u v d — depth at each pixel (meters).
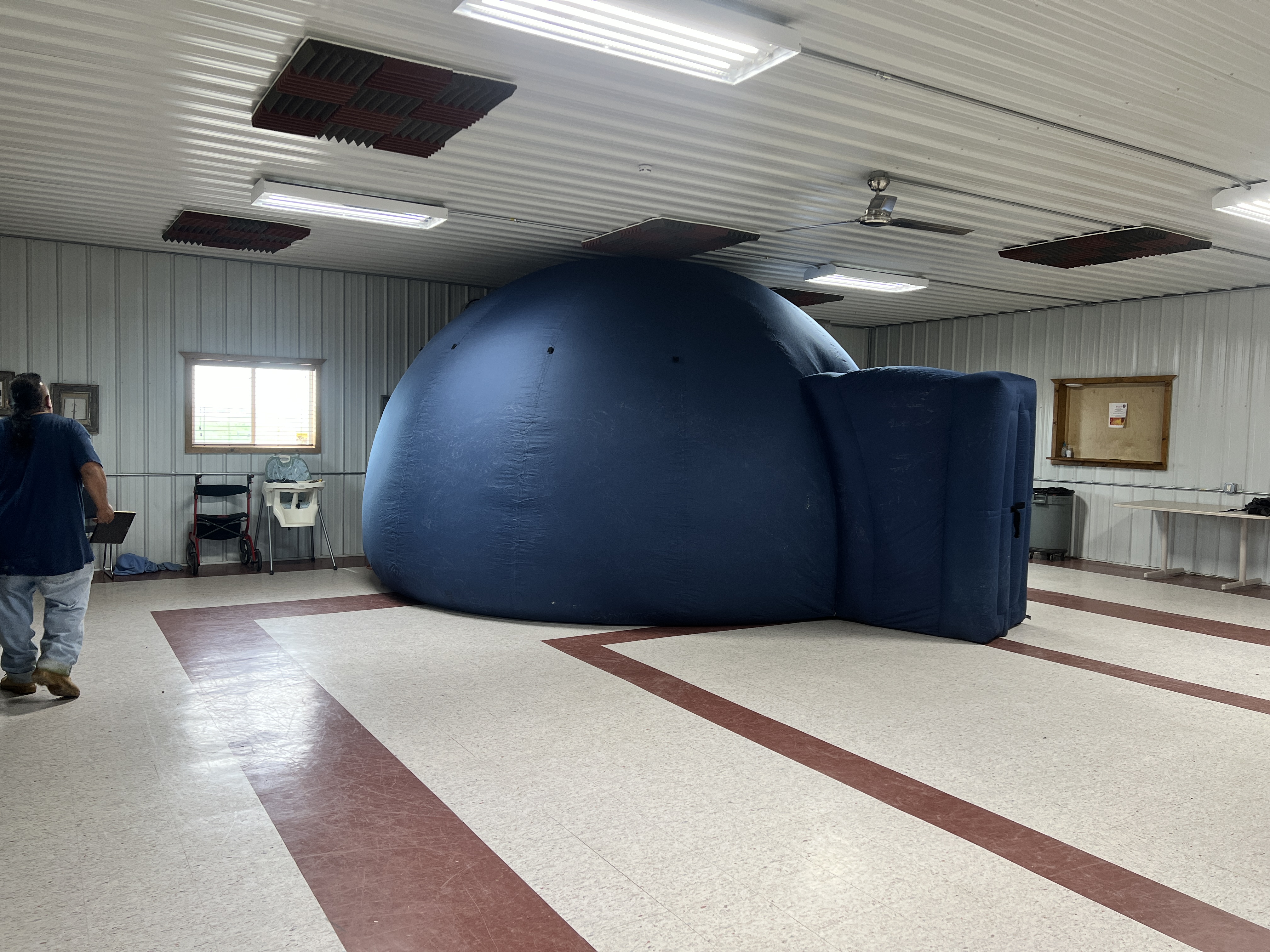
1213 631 7.05
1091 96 4.75
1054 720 4.71
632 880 2.94
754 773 3.90
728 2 3.79
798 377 7.36
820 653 6.10
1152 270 9.04
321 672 5.43
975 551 6.46
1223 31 4.00
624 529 6.63
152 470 8.99
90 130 5.41
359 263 9.34
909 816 3.48
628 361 6.98
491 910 2.73
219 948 2.50
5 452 4.53
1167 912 2.76
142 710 4.66
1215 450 9.97
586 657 5.87
